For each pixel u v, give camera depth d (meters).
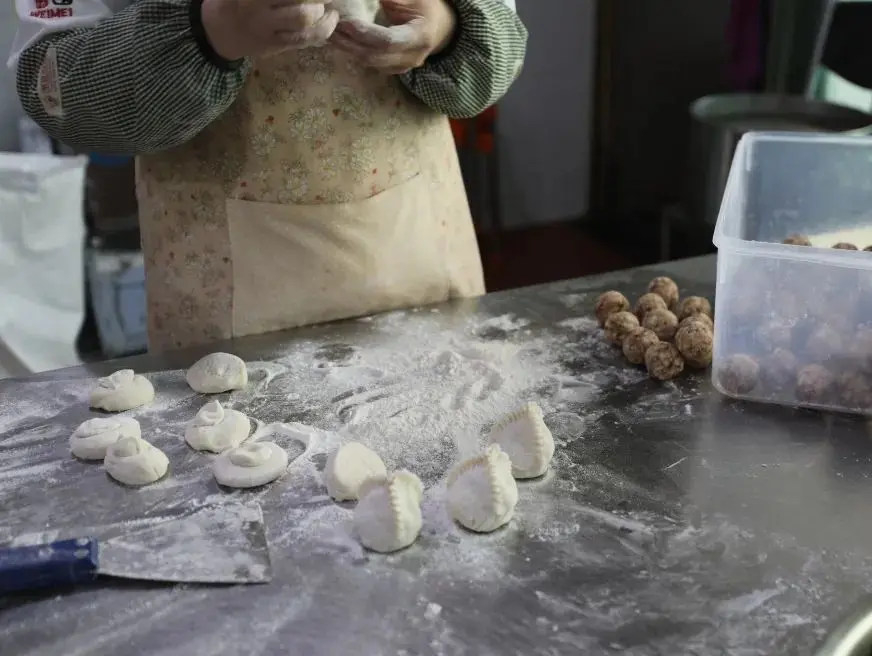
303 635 0.55
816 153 1.03
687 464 0.73
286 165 0.97
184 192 0.98
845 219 1.05
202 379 0.88
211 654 0.53
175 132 0.90
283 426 0.80
